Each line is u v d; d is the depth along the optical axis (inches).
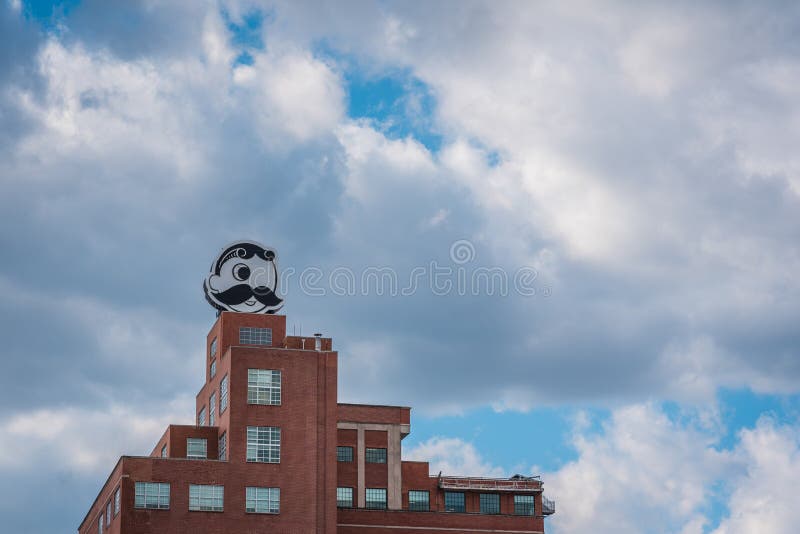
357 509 7706.7
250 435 6894.7
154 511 6643.7
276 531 6771.7
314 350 7130.9
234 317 7317.9
